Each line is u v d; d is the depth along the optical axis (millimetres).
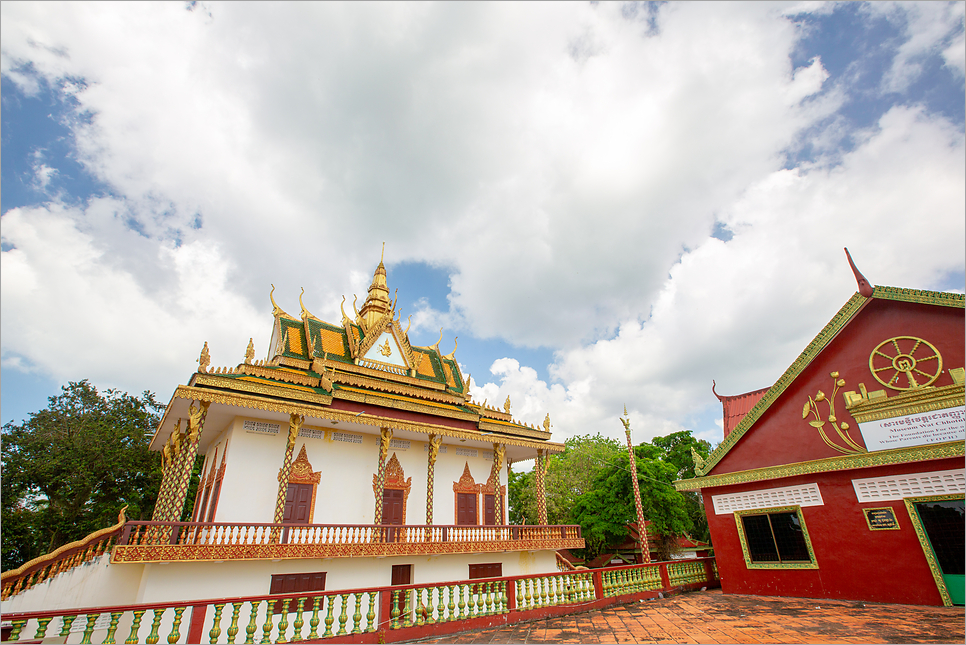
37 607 13703
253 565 15266
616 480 31203
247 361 20031
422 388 25344
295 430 17438
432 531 18641
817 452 15023
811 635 10109
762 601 14656
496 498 22906
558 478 40469
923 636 9461
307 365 22906
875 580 13297
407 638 10992
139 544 13250
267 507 17656
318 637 10000
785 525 15492
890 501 13414
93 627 7766
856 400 14438
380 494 18797
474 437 22281
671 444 45781
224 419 18625
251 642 9086
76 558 14906
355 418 18625
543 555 23141
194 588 14102
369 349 24750
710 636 10578
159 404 38219
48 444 31031
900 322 14109
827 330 15328
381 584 17516
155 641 8258
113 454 31078
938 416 12852
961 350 12859
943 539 12367
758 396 20844
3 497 28203
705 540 37719
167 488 18797
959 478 12336
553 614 13711
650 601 15984
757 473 16078
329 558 16234
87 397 34656
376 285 31250
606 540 32906
